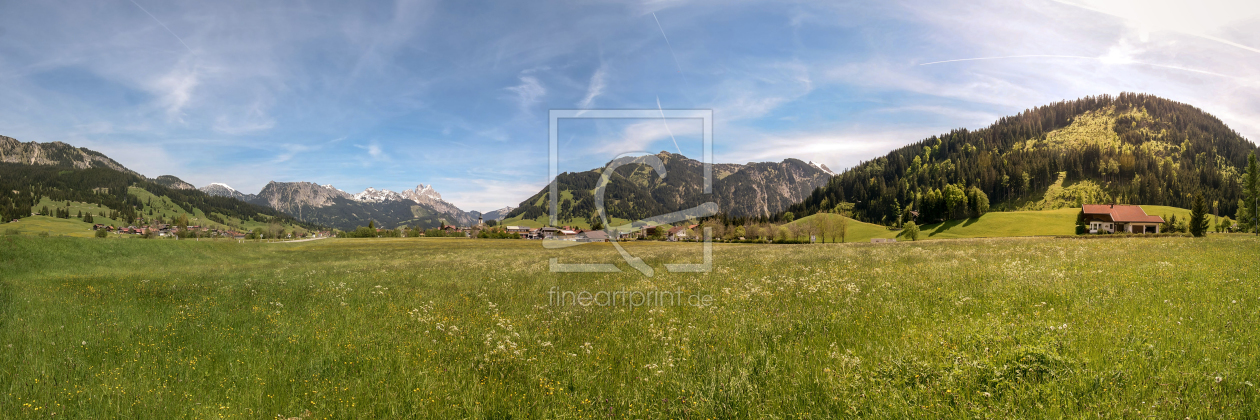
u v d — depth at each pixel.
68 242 35.03
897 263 20.52
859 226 150.50
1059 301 10.01
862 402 5.59
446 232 152.88
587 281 19.11
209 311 12.94
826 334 8.81
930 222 142.88
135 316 12.20
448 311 12.99
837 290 13.22
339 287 17.84
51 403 6.67
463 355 8.63
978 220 130.88
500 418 6.04
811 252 31.98
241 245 61.59
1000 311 9.56
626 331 10.16
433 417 6.07
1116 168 189.62
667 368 7.36
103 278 22.55
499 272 23.92
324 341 9.66
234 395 7.02
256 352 8.98
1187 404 4.87
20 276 25.31
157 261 38.25
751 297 13.26
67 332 10.40
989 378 5.80
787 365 7.22
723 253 35.66
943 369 6.14
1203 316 8.02
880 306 10.79
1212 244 23.56
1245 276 11.62
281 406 6.65
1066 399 5.14
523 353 8.43
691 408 5.88
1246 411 4.71
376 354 8.77
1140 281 11.64
